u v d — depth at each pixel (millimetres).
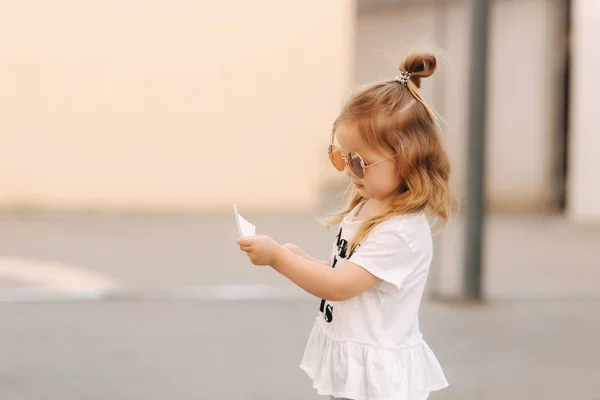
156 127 16594
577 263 10820
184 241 11953
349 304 2822
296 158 17219
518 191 17656
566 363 5812
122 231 12977
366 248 2779
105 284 8461
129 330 6508
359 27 18906
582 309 7770
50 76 16031
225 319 7008
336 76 17344
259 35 16984
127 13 16297
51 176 16156
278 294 8102
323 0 17203
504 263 10695
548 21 17047
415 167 2793
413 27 17688
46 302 7520
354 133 2773
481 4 7684
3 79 15867
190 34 16656
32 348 5855
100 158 16391
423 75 2867
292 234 12820
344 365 2777
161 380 5137
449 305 7773
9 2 15789
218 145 16922
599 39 16188
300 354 5887
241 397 4824
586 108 16328
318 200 17203
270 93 17047
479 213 7980
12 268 9289
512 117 17609
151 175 16656
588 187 16438
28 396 4734
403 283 2793
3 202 15938
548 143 17266
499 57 17609
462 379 5340
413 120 2781
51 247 11016
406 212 2801
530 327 6949
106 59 16297
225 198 16984
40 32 15961
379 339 2771
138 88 16469
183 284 8562
